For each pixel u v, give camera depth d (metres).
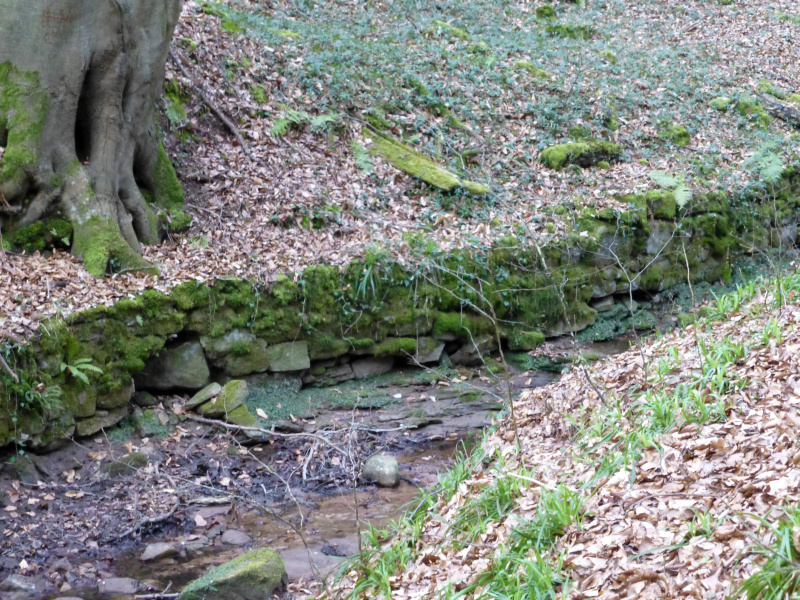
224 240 8.70
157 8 8.12
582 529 4.02
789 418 4.32
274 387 8.18
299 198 9.46
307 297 8.30
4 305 6.46
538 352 9.62
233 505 6.16
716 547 3.47
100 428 6.86
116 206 7.96
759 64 16.03
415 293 8.96
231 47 11.01
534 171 11.34
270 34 11.90
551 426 5.80
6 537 5.48
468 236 9.55
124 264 7.59
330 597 4.47
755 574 3.07
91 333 6.82
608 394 5.79
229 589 4.61
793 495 3.58
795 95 14.92
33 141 7.45
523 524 4.30
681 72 14.79
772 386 4.87
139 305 7.18
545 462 5.12
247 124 10.28
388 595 4.13
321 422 7.81
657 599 3.34
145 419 7.21
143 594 4.89
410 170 10.56
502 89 12.91
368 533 5.00
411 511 5.78
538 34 15.71
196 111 9.90
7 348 6.04
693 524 3.65
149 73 8.20
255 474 6.79
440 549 4.56
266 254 8.50
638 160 12.23
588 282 10.29
